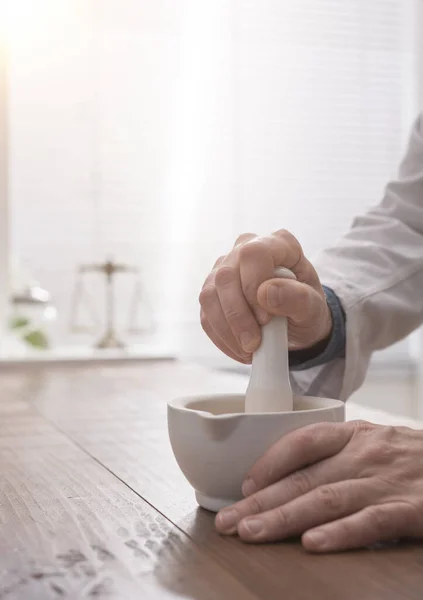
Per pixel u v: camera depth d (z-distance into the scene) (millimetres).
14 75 2668
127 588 479
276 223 2918
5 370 1914
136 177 2777
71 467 838
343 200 2992
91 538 583
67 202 2719
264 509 583
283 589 473
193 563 523
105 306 2734
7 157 2529
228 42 2855
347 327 937
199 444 626
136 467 833
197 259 2834
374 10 3027
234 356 756
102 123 2746
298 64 2939
